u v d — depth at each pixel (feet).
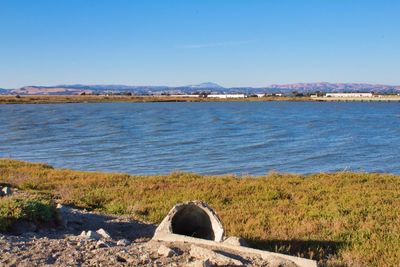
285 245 36.47
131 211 49.47
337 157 146.10
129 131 234.17
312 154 152.35
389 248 35.76
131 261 26.73
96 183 71.97
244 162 134.41
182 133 224.12
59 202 51.21
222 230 32.27
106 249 29.35
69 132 228.22
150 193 62.28
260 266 26.35
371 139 201.26
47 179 75.77
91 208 51.26
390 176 83.30
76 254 27.96
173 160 137.59
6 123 288.92
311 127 265.54
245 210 49.93
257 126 270.05
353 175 84.28
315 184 71.26
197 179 78.33
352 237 39.29
